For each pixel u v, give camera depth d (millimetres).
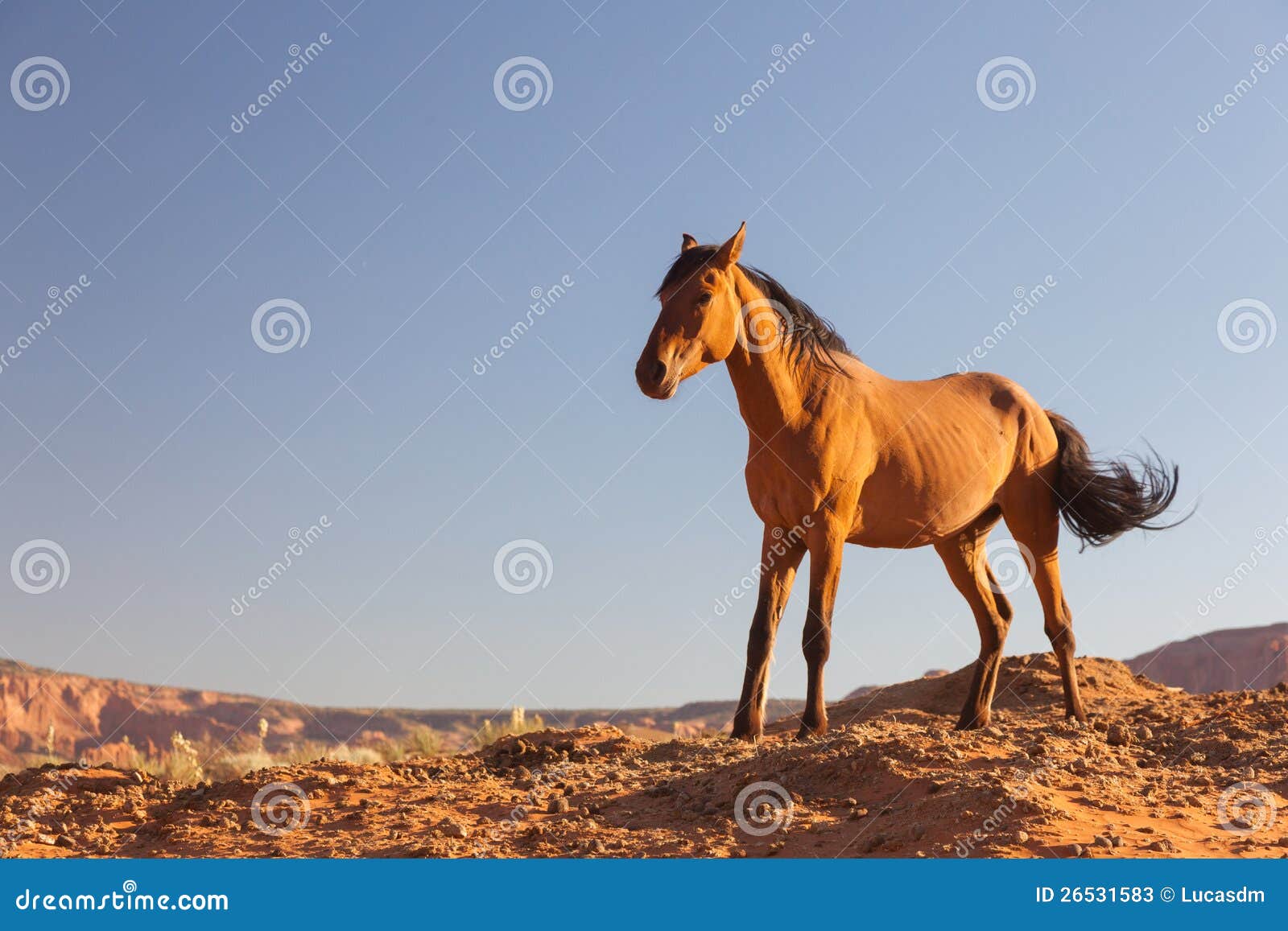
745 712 8883
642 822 6707
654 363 8492
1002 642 10141
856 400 9070
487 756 9641
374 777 8039
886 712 11219
